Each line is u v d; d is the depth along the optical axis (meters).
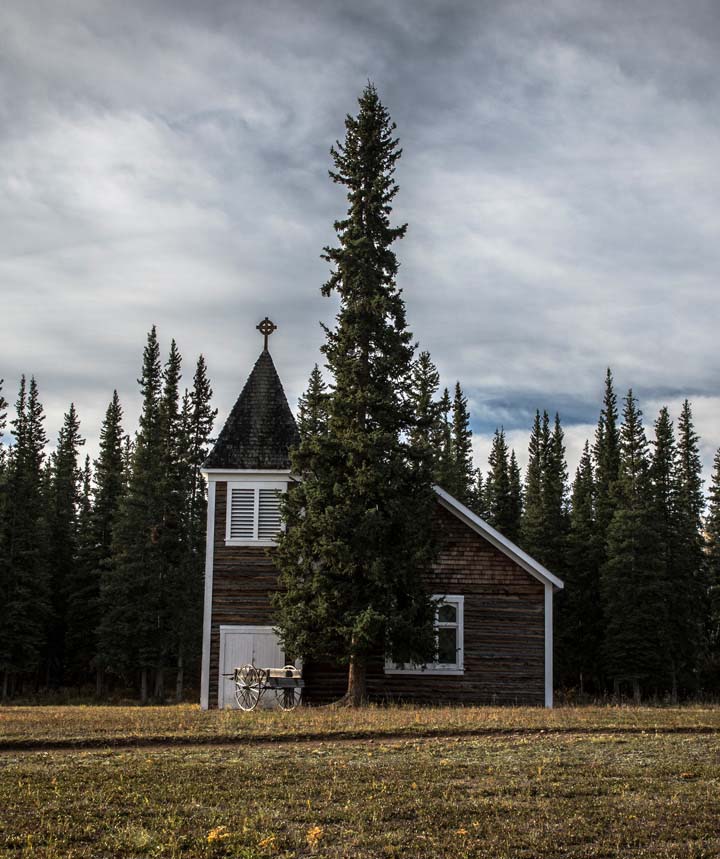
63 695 67.50
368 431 30.11
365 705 28.91
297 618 29.02
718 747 18.81
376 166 31.72
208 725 21.73
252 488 32.75
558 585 31.92
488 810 13.82
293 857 11.84
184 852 12.02
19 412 89.44
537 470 89.75
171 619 65.31
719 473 76.75
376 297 30.33
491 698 31.42
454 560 32.03
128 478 76.50
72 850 11.98
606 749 18.58
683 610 66.44
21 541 67.00
